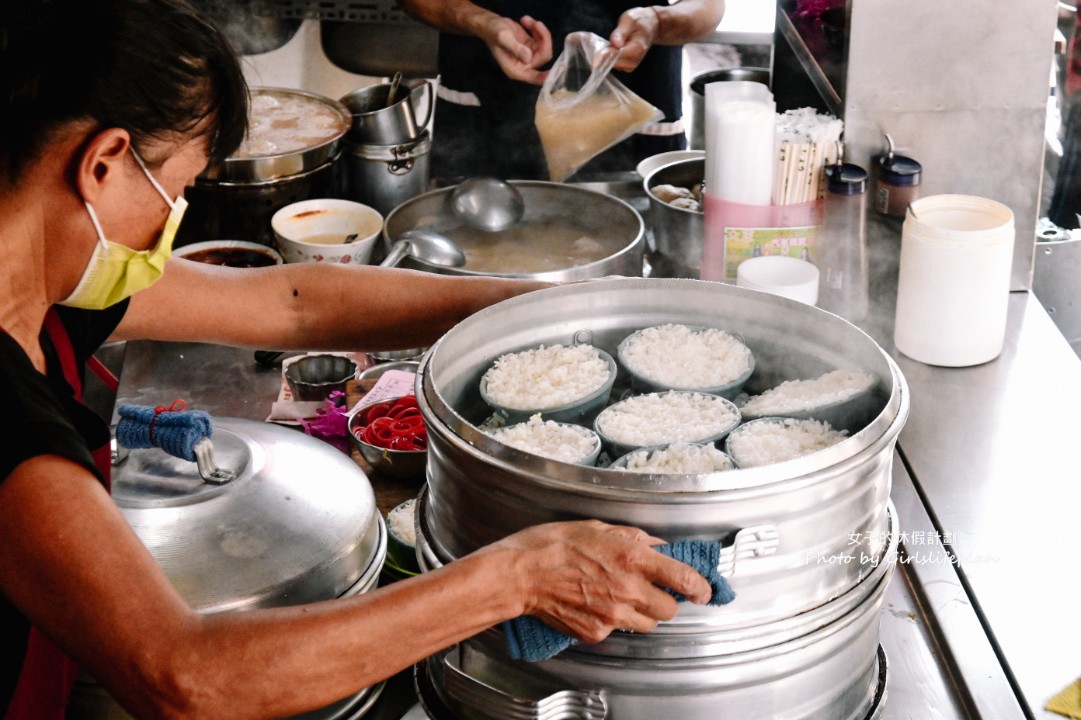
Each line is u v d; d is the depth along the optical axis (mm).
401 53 3668
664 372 1531
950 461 1812
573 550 1080
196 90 1050
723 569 1085
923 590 1547
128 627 1007
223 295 1542
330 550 1397
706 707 1169
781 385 1494
